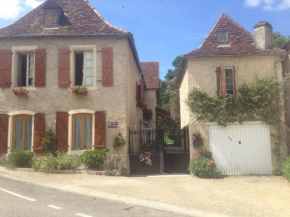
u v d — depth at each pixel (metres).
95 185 8.98
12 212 5.84
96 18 12.93
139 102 16.50
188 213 6.37
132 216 6.01
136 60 15.05
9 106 12.06
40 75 12.00
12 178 9.78
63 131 11.69
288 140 11.15
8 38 12.20
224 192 8.38
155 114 22.86
